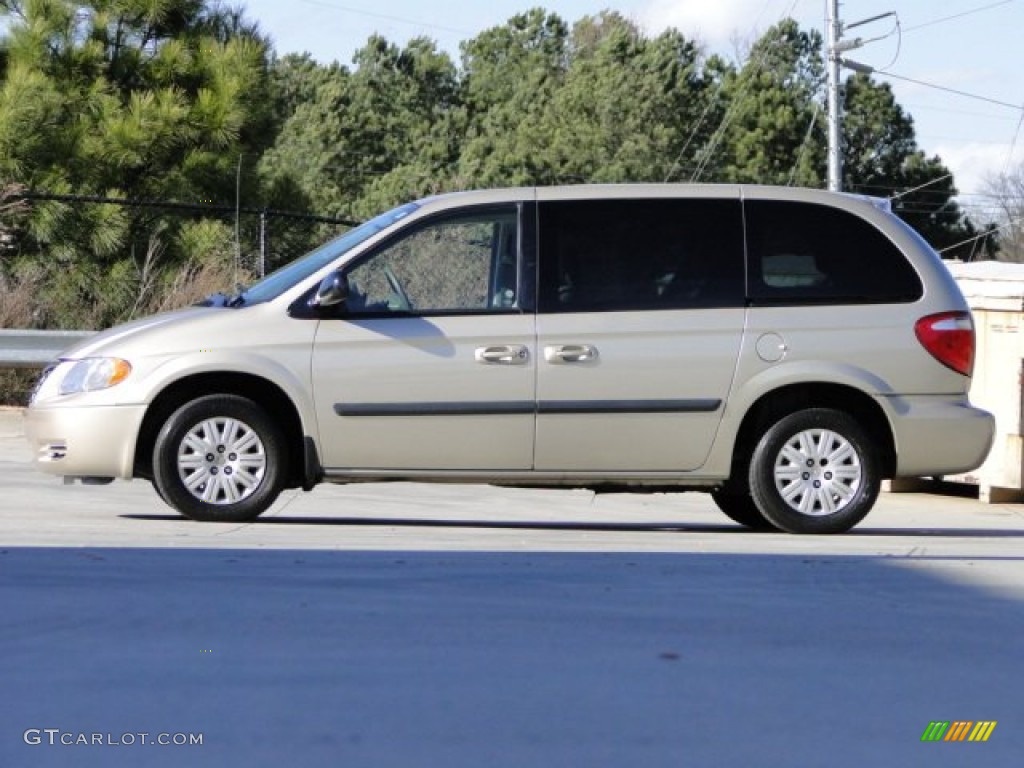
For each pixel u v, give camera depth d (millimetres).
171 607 13281
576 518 23438
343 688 10758
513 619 13047
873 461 19250
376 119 157250
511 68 173625
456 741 9586
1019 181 136750
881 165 143375
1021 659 11984
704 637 12516
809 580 15219
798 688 10992
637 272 19031
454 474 18969
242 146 43000
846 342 19047
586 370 18828
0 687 10672
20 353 32750
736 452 19375
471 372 18766
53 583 14312
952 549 17953
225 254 40094
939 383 19203
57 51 41469
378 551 16594
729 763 9273
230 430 18906
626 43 144000
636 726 9961
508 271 19000
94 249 39562
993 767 9336
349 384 18719
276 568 15289
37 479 24781
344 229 59219
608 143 135125
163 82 42031
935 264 19453
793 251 19203
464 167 137625
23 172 39750
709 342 18891
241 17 44188
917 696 10844
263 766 9070
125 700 10391
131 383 18703
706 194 19219
